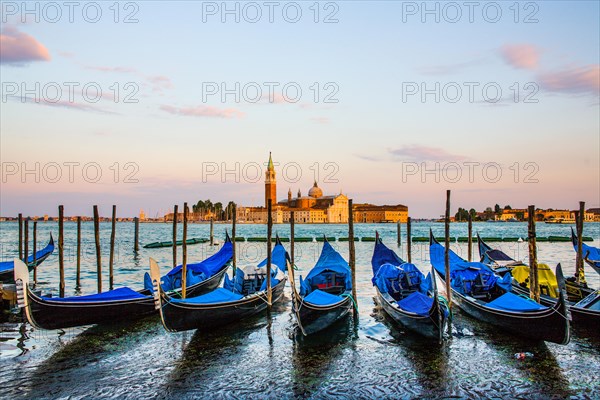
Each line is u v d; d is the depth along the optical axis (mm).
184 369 12539
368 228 158125
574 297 19453
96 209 22688
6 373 12273
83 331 16016
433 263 21625
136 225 53688
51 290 25000
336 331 16156
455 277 19125
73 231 128250
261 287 19734
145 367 12688
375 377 11906
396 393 11008
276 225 197625
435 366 12586
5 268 25500
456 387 11281
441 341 14086
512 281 19719
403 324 15930
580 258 22875
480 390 11117
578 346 14008
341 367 12617
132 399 10797
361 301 21594
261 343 14797
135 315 17125
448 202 17391
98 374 12211
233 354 13711
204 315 15500
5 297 18109
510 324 14648
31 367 12703
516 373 12055
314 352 13867
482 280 18594
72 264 39156
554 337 13242
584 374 11961
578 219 23094
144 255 49156
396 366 12641
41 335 15547
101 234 107812
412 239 71312
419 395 10898
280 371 12367
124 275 32031
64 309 15133
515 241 71938
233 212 28188
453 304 19391
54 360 13227
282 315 18688
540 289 18906
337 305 16766
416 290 18625
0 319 17562
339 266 21047
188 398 10836
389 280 18969
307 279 20047
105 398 10852
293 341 15016
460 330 15836
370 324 17062
